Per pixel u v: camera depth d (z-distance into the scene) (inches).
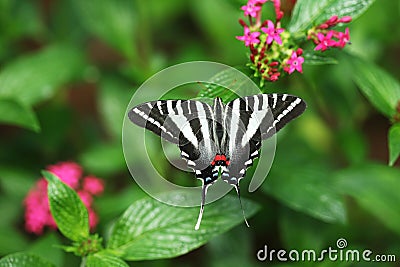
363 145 32.3
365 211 32.9
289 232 31.3
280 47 27.9
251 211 28.2
